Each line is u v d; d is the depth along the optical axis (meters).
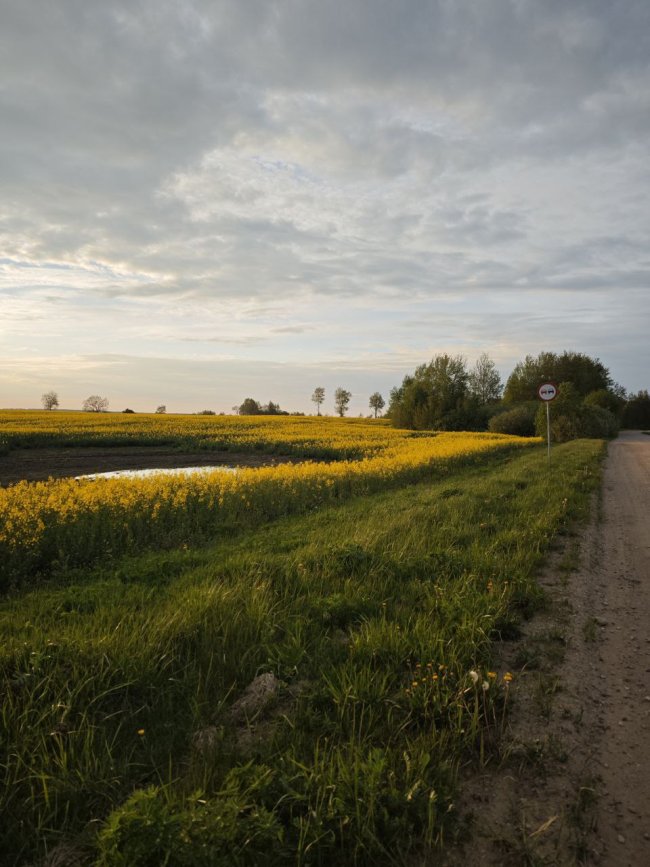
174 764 3.01
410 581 5.74
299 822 2.47
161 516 9.43
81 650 3.89
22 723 3.16
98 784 2.79
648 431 77.12
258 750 3.02
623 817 2.66
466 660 3.98
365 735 3.16
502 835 2.56
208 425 42.59
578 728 3.36
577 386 74.06
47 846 2.52
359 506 11.10
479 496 11.14
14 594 6.40
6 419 44.50
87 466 21.05
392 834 2.50
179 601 5.00
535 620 5.00
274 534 8.85
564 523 8.80
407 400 63.09
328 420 65.50
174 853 2.23
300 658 4.07
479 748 3.19
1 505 8.88
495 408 63.69
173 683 3.77
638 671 4.07
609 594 5.72
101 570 7.06
